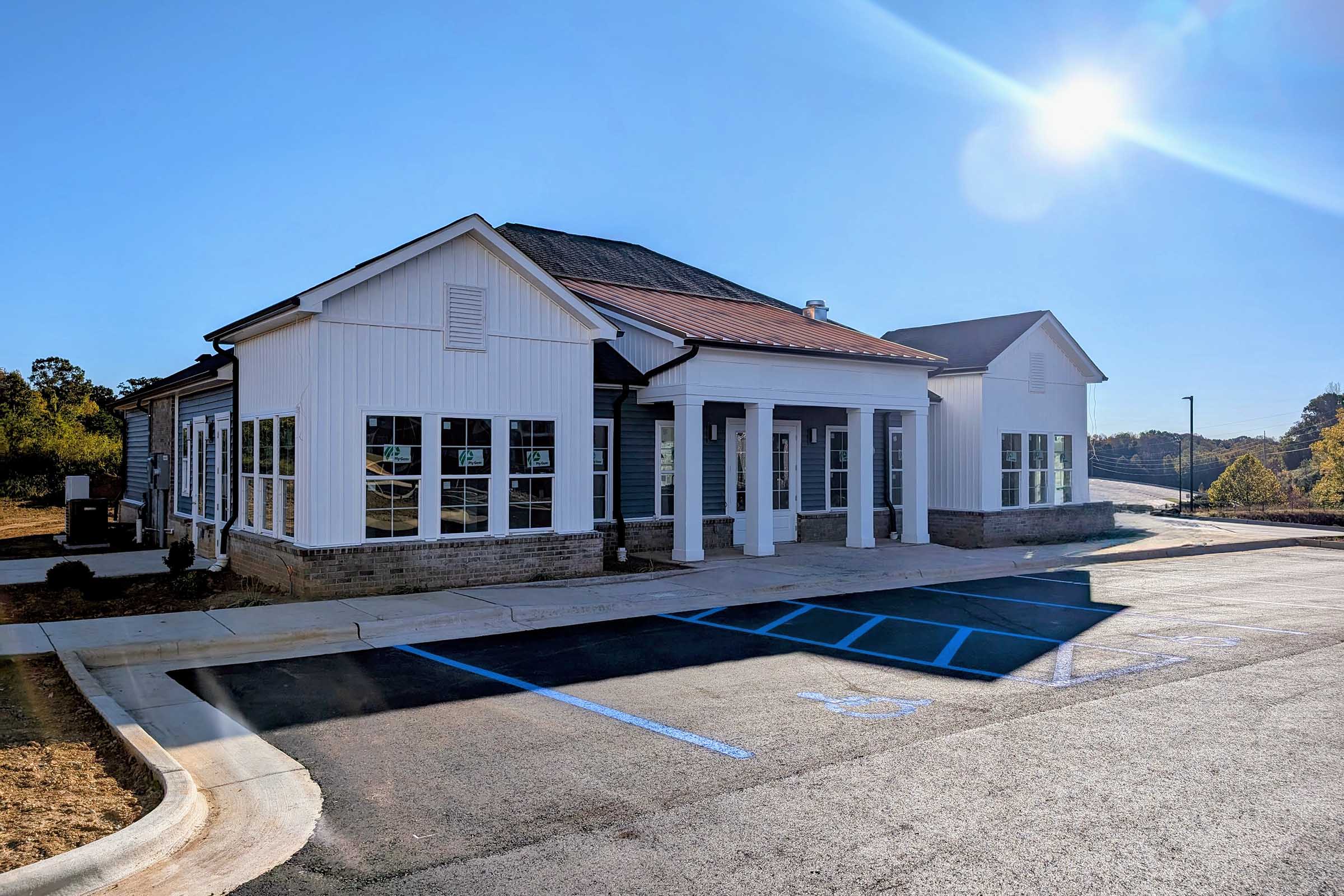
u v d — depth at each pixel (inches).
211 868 171.8
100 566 573.3
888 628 412.5
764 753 237.0
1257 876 166.6
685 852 177.0
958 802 202.5
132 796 199.3
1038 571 633.0
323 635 373.4
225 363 581.9
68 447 1445.6
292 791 210.5
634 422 642.8
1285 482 3501.5
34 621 397.7
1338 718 269.0
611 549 619.5
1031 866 170.4
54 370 2571.4
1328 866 170.9
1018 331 818.2
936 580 580.1
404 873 169.0
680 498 603.5
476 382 503.5
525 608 428.8
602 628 407.5
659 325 611.8
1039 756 234.5
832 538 766.5
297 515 459.5
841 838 183.3
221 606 426.6
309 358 452.4
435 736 251.6
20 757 222.2
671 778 218.8
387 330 473.1
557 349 535.2
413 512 482.0
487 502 508.1
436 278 489.4
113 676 315.6
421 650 360.5
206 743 244.2
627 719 268.1
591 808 200.1
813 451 765.9
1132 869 169.3
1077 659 349.7
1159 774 221.0
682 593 490.6
